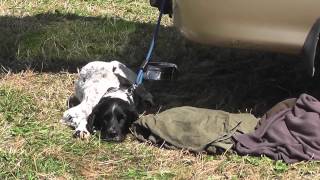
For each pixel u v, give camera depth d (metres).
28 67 7.30
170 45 8.00
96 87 6.18
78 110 5.97
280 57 7.44
